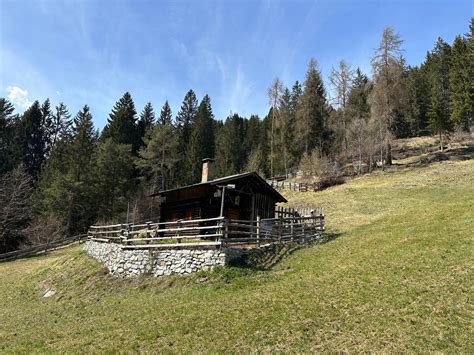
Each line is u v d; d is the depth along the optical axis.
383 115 51.72
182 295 15.90
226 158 77.69
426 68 97.25
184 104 92.88
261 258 19.31
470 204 21.84
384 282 12.73
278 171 74.69
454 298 10.63
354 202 37.25
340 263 16.33
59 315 16.66
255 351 9.58
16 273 30.03
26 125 78.50
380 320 10.20
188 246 19.58
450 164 47.28
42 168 71.25
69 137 74.31
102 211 52.81
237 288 15.63
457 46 65.44
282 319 11.27
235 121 96.00
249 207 27.27
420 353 8.43
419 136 80.75
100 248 25.45
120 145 57.22
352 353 8.87
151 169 64.50
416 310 10.37
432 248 14.98
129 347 10.63
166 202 29.17
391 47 52.53
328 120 66.62
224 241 18.59
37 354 11.05
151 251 20.69
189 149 73.69
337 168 54.31
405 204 32.72
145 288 18.45
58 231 46.09
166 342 10.70
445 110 64.62
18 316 17.81
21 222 50.25
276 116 69.75
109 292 19.36
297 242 23.06
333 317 10.88
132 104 75.81
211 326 11.48
